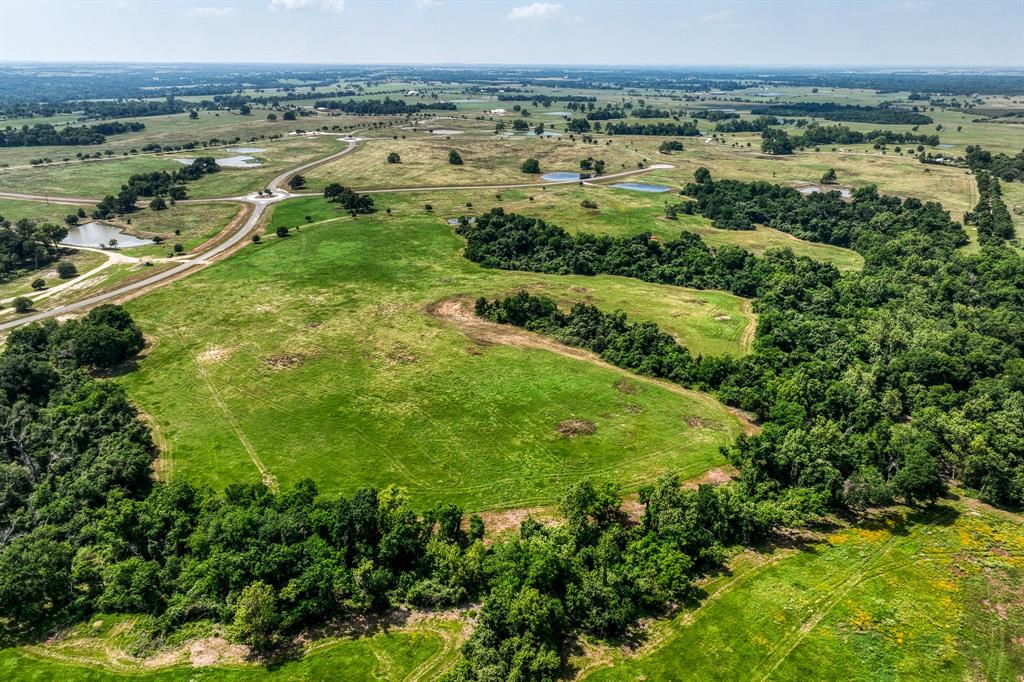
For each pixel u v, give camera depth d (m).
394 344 101.00
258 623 45.81
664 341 98.19
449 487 67.12
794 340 97.94
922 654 46.78
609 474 69.56
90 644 47.62
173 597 50.22
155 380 89.25
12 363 79.38
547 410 82.44
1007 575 55.00
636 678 44.72
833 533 60.69
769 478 65.31
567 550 53.44
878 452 68.06
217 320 109.88
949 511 64.19
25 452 67.31
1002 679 44.78
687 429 78.81
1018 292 110.19
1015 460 66.19
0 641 48.06
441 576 52.94
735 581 54.03
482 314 113.31
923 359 85.44
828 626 49.22
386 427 78.12
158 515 56.38
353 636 48.59
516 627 46.00
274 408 82.31
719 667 45.62
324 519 55.06
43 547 51.06
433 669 45.53
